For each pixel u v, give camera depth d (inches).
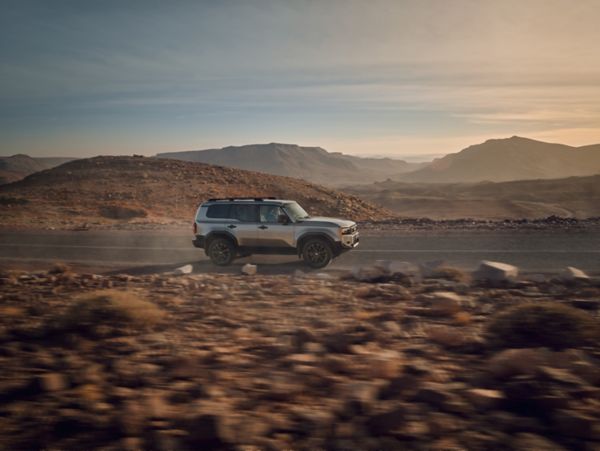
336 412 146.4
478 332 235.6
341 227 521.0
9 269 574.9
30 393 173.6
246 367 197.0
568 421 133.1
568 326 215.9
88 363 203.8
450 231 751.1
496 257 528.1
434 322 261.4
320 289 371.2
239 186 2506.2
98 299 264.2
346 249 526.0
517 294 329.7
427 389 157.5
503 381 169.9
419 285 380.2
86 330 251.4
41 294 383.2
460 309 283.6
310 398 161.2
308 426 138.8
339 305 315.0
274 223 538.9
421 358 203.0
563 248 562.6
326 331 244.5
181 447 129.5
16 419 151.3
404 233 761.6
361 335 234.5
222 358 205.6
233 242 553.0
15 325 276.1
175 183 2434.8
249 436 132.5
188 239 814.5
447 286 363.3
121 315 257.1
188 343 232.8
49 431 142.6
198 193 2268.7
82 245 772.6
